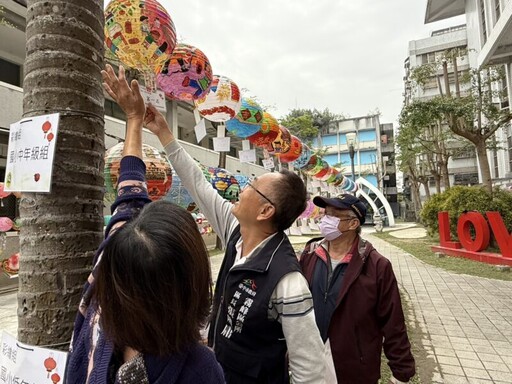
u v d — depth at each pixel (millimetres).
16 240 7633
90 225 1484
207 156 14930
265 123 5180
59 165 1408
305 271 2352
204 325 885
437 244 13227
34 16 1490
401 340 2029
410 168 25969
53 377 1318
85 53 1521
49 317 1372
